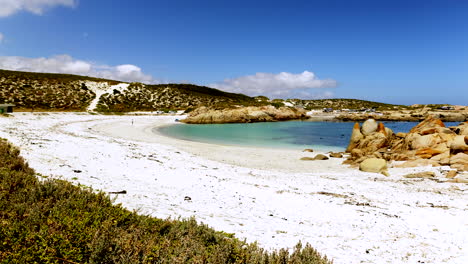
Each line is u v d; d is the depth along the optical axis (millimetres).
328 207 14281
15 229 4504
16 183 7312
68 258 4133
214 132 62531
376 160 27719
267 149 40188
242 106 103062
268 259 4977
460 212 14383
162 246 4945
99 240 4398
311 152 38375
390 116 107625
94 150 24734
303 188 19266
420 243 9758
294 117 108000
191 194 14133
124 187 13141
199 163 26625
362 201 16203
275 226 10133
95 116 76188
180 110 115000
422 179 23109
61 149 22531
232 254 5195
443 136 31812
